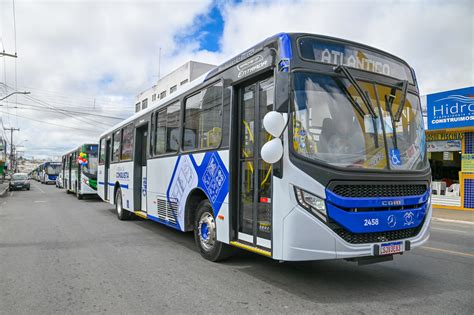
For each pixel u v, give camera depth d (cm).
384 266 629
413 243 486
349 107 478
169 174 813
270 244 474
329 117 464
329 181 434
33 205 1778
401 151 501
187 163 721
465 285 523
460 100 1675
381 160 477
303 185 433
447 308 432
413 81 568
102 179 1483
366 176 451
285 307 434
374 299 461
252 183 530
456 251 765
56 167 5522
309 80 464
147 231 984
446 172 1859
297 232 431
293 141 443
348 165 452
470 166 1667
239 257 677
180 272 584
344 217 433
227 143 582
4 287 515
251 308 431
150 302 453
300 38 475
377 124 489
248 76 537
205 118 666
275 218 454
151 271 590
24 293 490
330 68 481
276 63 473
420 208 498
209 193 628
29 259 672
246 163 550
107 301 458
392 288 507
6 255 704
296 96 452
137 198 1044
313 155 444
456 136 1744
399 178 477
